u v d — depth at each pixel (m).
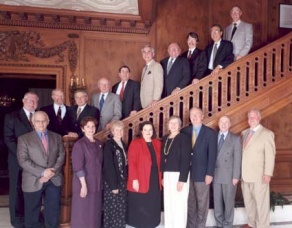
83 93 5.12
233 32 6.12
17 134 4.61
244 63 5.50
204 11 7.42
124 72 5.61
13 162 4.64
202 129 4.66
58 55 6.93
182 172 4.39
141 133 4.73
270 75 5.64
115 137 4.48
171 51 5.59
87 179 4.22
